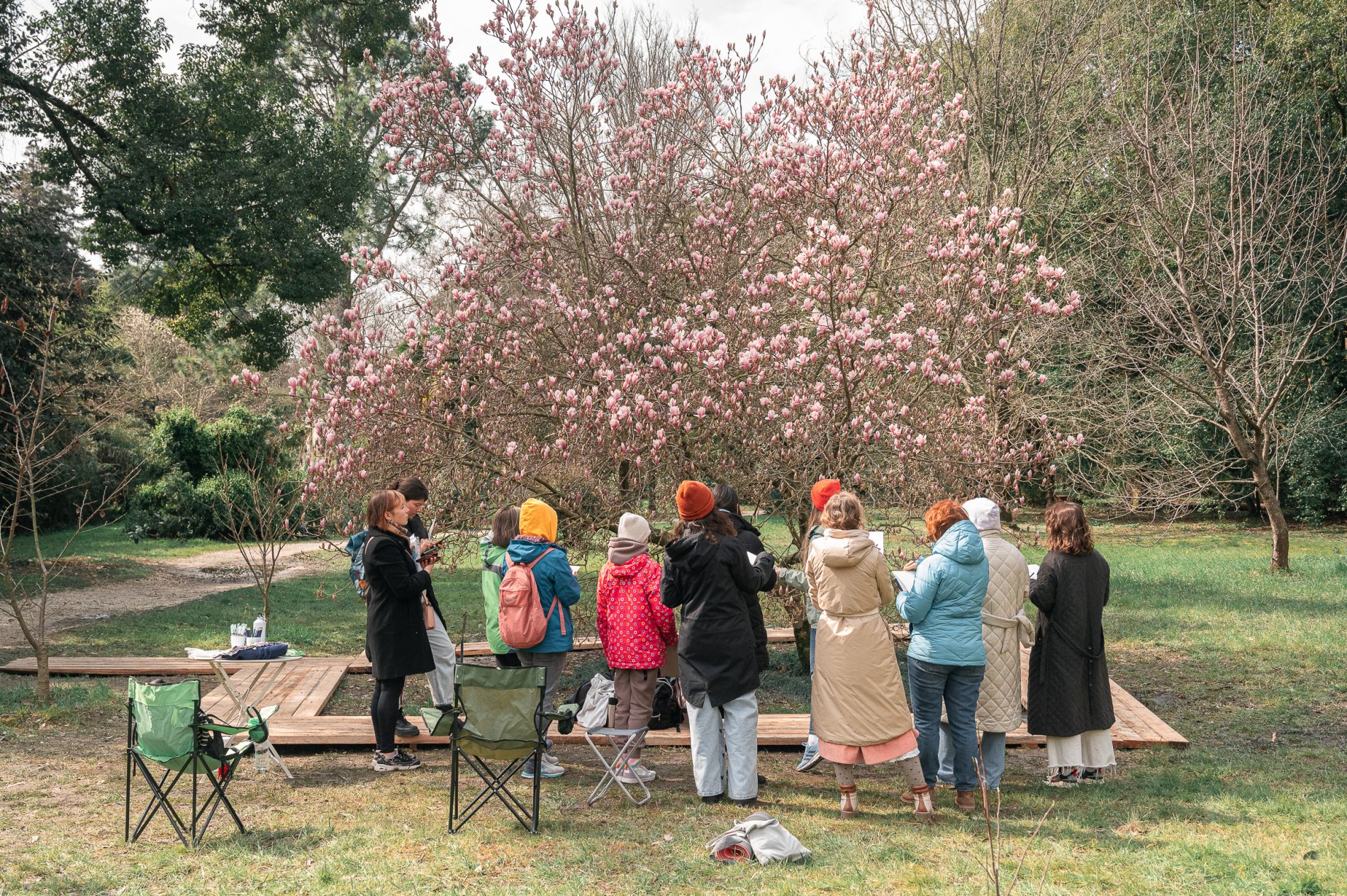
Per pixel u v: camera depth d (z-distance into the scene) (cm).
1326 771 575
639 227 999
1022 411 1092
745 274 934
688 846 451
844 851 441
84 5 1661
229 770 471
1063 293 1559
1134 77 1725
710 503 512
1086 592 532
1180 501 1789
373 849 445
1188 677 826
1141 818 492
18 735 646
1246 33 1764
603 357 810
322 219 1923
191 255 1970
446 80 1049
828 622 500
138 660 886
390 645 568
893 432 700
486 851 444
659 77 1703
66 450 778
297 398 758
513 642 532
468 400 782
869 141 931
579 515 795
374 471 744
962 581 492
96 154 1755
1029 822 481
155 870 421
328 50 3002
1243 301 1436
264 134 1833
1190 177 1404
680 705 540
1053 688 535
